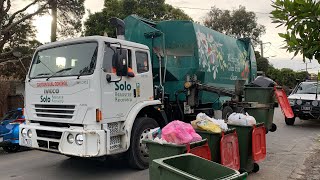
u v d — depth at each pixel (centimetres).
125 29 905
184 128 505
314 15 269
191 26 912
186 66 907
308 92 1427
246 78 1306
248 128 624
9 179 646
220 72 1062
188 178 322
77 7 1770
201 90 937
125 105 661
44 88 655
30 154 908
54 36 1725
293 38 280
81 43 641
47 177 657
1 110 1539
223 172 362
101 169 712
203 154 510
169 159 376
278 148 911
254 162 659
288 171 677
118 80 642
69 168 727
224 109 1011
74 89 611
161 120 772
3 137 925
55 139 625
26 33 1802
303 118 1363
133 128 680
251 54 1355
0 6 1495
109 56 634
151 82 743
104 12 2150
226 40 1141
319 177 632
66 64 646
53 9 1684
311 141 1015
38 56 700
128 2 2192
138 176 652
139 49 712
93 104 595
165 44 912
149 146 515
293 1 271
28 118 686
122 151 642
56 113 632
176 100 900
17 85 1706
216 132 564
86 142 586
